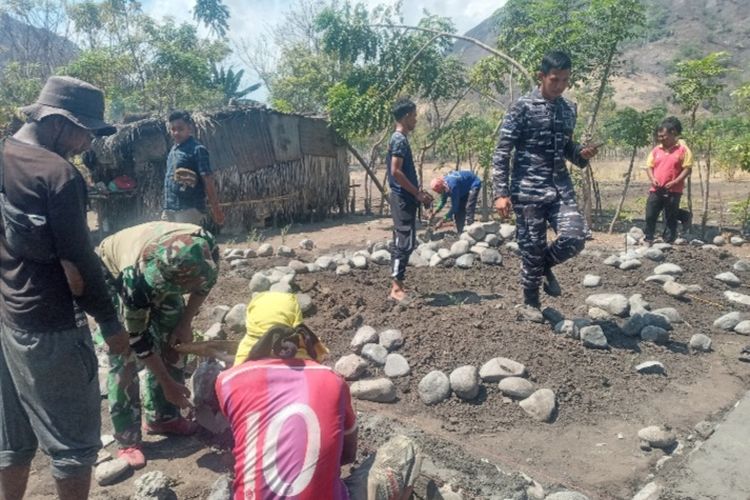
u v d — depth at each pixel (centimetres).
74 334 274
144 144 1101
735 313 565
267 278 645
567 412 418
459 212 968
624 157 2936
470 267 747
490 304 596
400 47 1438
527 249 524
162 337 364
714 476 343
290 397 250
